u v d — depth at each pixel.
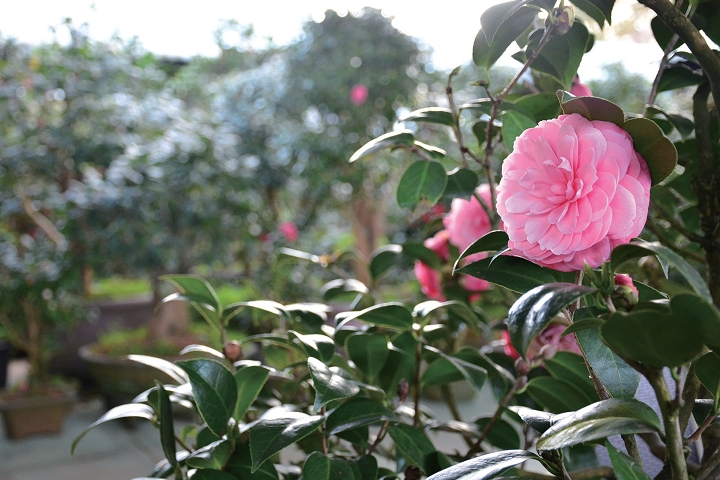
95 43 3.33
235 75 4.57
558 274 0.50
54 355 3.47
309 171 3.49
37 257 3.02
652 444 0.54
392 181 3.69
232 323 3.49
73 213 2.84
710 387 0.45
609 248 0.42
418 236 2.31
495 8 0.54
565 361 0.76
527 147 0.45
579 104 0.44
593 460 0.70
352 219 3.74
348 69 3.35
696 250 0.84
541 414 0.55
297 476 0.72
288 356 1.01
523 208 0.44
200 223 2.98
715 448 0.48
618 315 0.36
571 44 0.62
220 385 0.66
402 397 0.76
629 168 0.43
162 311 3.28
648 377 0.39
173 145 3.12
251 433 0.57
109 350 3.17
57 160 3.14
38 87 3.15
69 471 2.44
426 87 3.53
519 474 0.57
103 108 3.18
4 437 2.89
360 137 3.42
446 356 0.76
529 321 0.39
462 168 0.84
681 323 0.35
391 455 0.89
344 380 0.57
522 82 0.81
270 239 3.40
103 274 3.13
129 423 2.90
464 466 0.48
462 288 1.13
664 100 2.79
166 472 0.73
